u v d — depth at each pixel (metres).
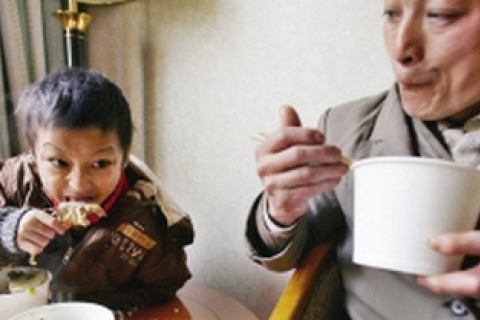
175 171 1.01
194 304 0.80
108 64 1.01
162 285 0.78
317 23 0.83
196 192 0.99
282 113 0.47
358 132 0.58
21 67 0.90
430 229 0.37
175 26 0.95
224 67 0.92
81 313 0.60
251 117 0.91
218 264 0.99
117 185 0.76
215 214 0.98
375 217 0.39
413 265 0.37
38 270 0.70
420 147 0.53
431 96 0.46
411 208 0.37
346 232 0.58
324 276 0.57
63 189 0.71
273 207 0.49
